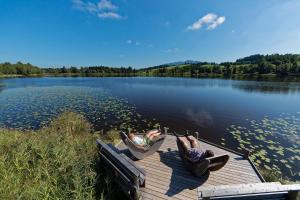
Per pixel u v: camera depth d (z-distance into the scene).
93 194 3.51
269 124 11.87
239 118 13.28
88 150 5.09
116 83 44.06
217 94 25.05
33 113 13.72
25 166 4.08
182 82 46.59
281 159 7.36
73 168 3.82
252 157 7.51
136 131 10.65
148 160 4.80
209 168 3.88
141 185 3.62
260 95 23.88
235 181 3.92
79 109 15.22
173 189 3.66
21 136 5.92
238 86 35.12
